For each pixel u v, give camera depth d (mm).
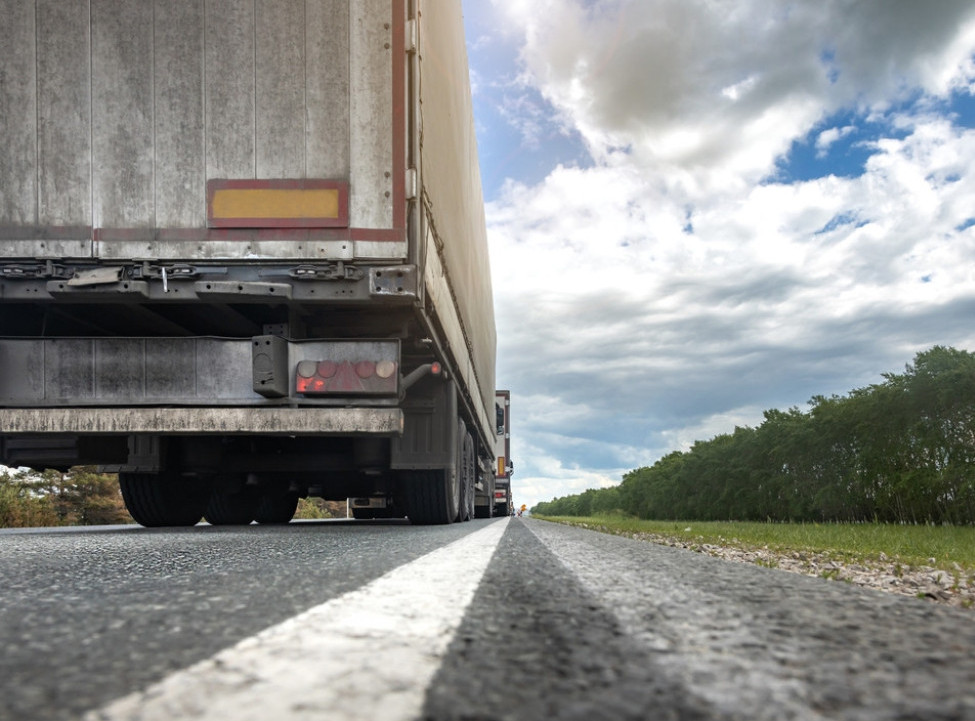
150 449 7941
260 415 5562
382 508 14664
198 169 5383
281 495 11766
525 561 3010
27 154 5297
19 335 6086
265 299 5359
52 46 5355
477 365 11945
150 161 5359
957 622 1464
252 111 5438
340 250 5406
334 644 1171
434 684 897
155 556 3494
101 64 5383
